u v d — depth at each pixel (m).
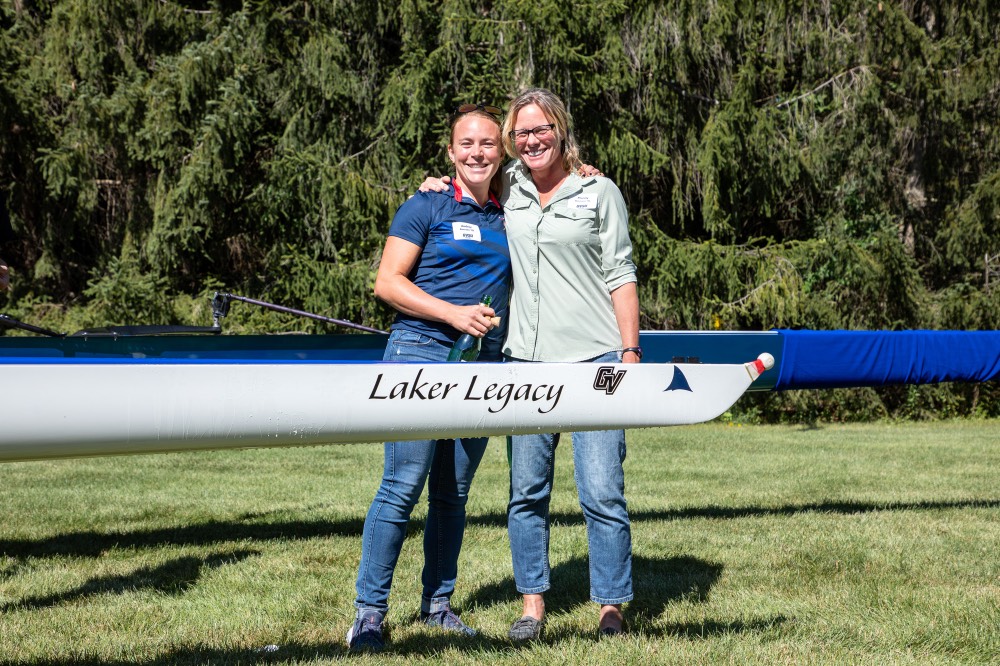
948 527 4.83
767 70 14.38
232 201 13.60
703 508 5.55
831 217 15.15
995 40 15.42
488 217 3.01
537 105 2.91
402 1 13.05
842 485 6.54
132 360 2.11
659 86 13.91
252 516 5.26
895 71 15.31
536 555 3.09
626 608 3.36
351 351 4.03
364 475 7.07
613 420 2.53
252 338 3.92
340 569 3.97
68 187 12.97
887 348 4.74
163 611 3.35
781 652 2.80
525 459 3.05
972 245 15.84
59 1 13.35
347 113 13.84
